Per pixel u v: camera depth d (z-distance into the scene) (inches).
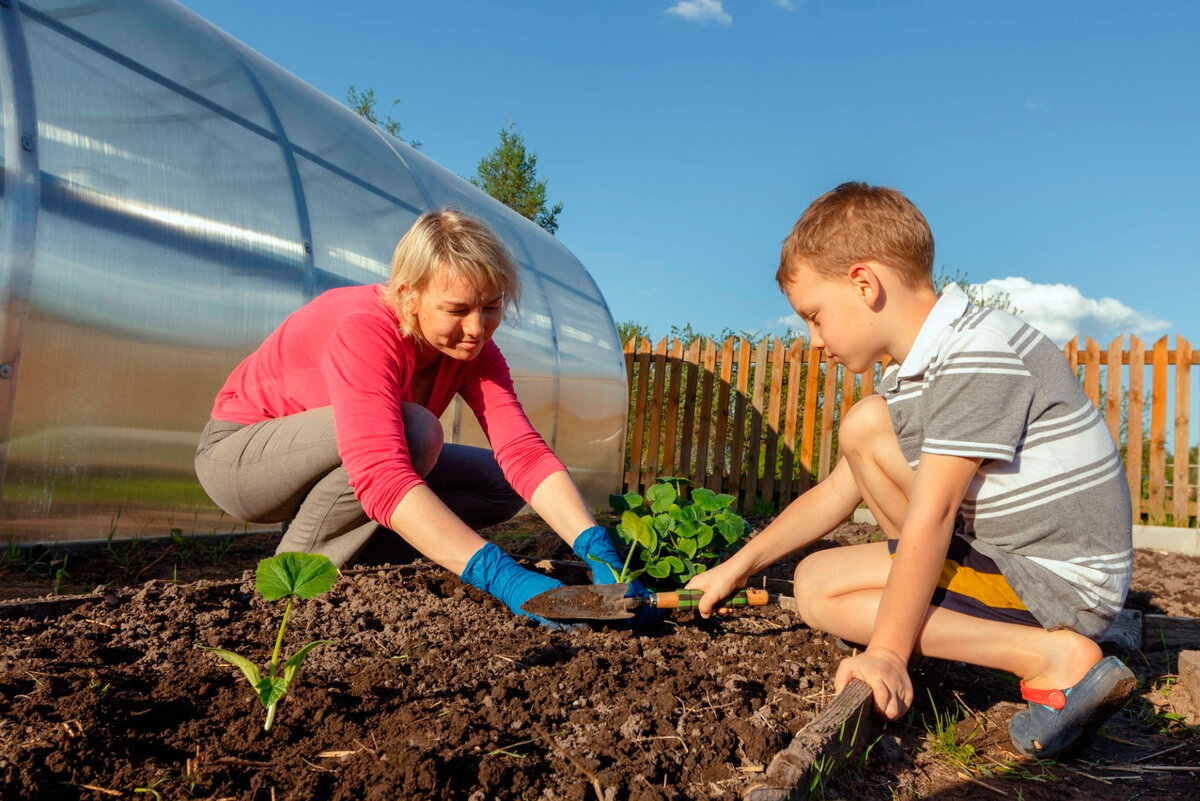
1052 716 66.5
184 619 77.0
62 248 114.9
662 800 49.2
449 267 81.0
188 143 139.8
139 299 125.8
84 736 49.3
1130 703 85.9
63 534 119.8
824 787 57.1
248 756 50.5
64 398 116.6
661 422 330.0
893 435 78.0
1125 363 265.6
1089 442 68.0
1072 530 68.1
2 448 109.9
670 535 106.2
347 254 169.5
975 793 62.7
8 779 43.8
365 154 196.9
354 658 69.7
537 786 49.7
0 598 96.7
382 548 113.0
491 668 68.4
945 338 67.0
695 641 83.5
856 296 69.8
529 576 82.0
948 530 66.3
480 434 218.7
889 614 66.9
